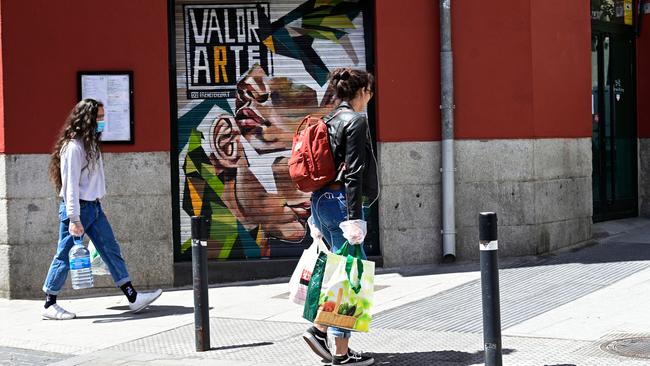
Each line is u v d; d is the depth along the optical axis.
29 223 12.09
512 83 12.66
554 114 13.12
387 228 12.55
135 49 12.27
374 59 12.63
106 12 12.23
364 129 7.68
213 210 12.69
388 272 12.36
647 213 16.02
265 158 12.71
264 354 8.56
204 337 8.80
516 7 12.64
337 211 7.85
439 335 8.91
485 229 6.73
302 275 8.12
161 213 12.38
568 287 10.66
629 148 16.05
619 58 15.79
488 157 12.66
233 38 12.69
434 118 12.62
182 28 12.64
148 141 12.32
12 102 12.01
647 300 9.79
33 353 9.13
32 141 12.08
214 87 12.66
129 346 9.21
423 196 12.62
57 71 12.13
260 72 12.73
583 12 13.76
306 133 7.89
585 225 13.78
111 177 12.28
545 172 12.96
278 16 12.71
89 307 11.48
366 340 8.85
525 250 12.73
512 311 9.65
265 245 12.73
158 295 10.98
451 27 12.53
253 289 12.04
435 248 12.67
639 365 7.39
